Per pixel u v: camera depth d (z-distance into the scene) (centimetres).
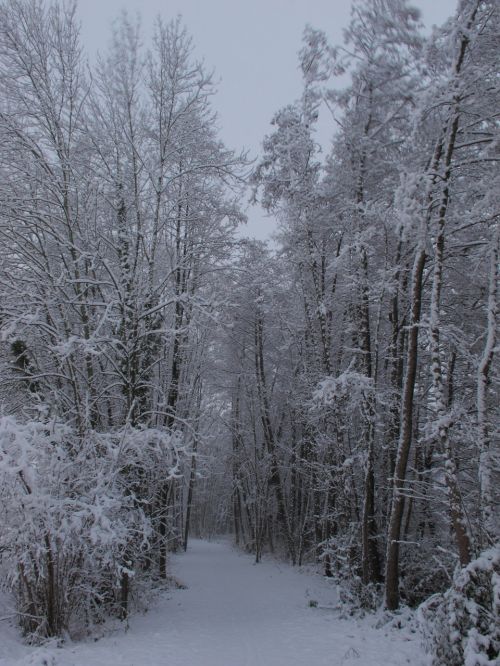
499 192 829
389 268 1177
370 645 789
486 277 1083
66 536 784
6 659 670
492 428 1055
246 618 1041
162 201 1293
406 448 984
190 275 1511
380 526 1245
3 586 831
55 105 1159
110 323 1183
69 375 1138
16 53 1126
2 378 1057
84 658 698
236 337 2455
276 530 2788
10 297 1095
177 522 2861
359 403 1121
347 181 1184
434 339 845
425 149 932
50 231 1093
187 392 1853
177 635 866
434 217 892
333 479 1302
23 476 748
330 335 1467
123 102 1177
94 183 1159
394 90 895
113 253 1280
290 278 1809
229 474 3266
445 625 645
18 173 1144
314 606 1144
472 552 755
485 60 855
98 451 1004
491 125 918
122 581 976
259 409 2505
